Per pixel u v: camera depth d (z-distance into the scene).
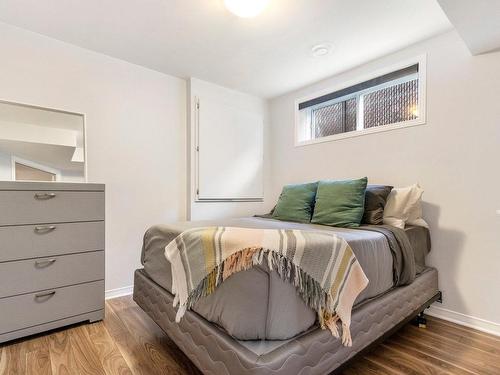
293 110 3.26
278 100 3.44
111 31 2.08
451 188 2.04
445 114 2.07
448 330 1.88
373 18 1.91
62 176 2.19
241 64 2.59
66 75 2.25
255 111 3.43
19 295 1.71
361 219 2.03
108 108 2.46
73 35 2.14
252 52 2.38
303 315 1.14
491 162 1.87
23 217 1.73
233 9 1.77
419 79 2.21
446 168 2.07
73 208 1.91
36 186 1.77
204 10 1.83
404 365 1.48
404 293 1.68
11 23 2.00
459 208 2.01
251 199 3.37
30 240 1.75
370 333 1.40
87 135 2.35
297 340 1.09
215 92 3.05
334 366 1.19
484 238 1.90
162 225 1.90
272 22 1.96
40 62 2.14
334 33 2.08
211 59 2.50
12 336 1.68
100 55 2.41
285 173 3.34
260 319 1.07
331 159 2.85
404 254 1.72
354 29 2.03
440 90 2.10
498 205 1.84
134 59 2.51
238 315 1.09
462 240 1.99
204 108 2.96
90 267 1.97
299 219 2.33
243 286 1.10
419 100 2.21
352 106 2.76
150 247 1.89
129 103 2.57
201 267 1.27
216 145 3.05
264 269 1.08
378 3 1.75
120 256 2.52
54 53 2.20
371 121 2.62
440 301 2.08
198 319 1.28
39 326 1.77
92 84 2.37
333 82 2.85
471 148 1.95
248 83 3.02
